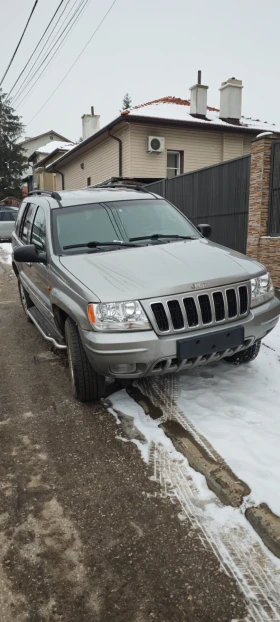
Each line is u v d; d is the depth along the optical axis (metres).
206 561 2.23
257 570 2.16
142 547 2.34
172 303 3.31
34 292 5.36
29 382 4.56
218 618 1.94
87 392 3.83
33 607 2.03
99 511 2.62
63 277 3.79
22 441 3.42
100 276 3.53
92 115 24.94
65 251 4.21
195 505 2.62
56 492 2.81
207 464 2.92
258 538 2.36
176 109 18.67
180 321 3.31
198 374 4.35
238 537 2.37
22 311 7.82
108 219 4.58
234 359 4.51
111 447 3.27
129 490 2.79
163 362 3.34
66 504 2.69
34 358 5.29
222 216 9.31
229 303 3.51
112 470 3.00
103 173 19.61
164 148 16.97
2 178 50.41
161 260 3.74
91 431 3.50
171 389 4.06
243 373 4.32
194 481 2.83
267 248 7.61
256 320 3.62
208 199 9.74
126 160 17.08
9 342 5.97
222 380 4.18
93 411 3.83
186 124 16.64
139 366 3.31
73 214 4.64
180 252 3.97
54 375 4.72
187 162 17.67
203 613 1.96
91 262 3.82
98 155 19.94
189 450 3.08
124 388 4.20
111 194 5.14
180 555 2.28
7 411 3.94
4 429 3.61
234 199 8.88
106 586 2.12
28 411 3.91
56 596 2.08
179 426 3.42
